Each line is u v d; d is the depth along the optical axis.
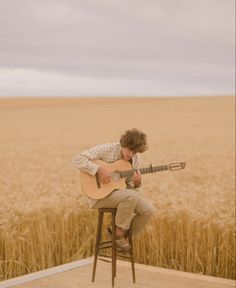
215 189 11.04
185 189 11.04
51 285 5.93
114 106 38.47
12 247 7.77
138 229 5.61
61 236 8.43
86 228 8.70
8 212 8.62
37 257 8.08
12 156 16.62
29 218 8.28
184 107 37.25
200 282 6.02
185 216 8.21
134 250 8.27
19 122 28.02
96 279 6.13
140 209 5.46
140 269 6.50
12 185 11.20
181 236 8.04
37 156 16.69
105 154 5.48
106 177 5.34
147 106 38.34
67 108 36.62
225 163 15.45
